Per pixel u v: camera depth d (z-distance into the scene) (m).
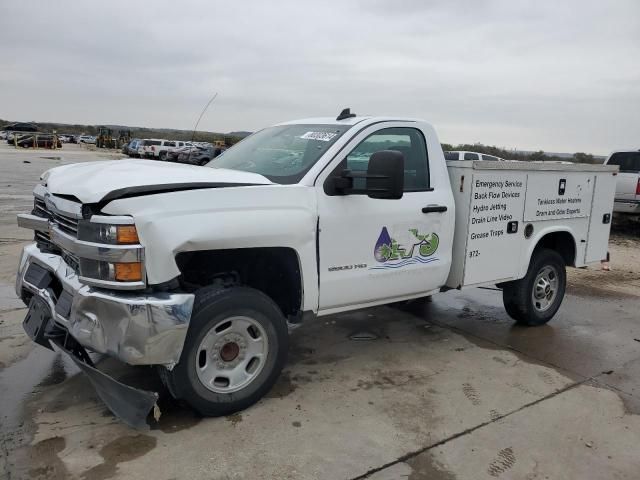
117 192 3.13
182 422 3.57
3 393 3.88
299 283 3.93
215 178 3.54
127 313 3.12
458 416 3.81
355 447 3.37
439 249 4.71
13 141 62.28
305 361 4.70
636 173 12.56
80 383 4.07
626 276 8.66
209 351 3.53
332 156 4.02
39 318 3.86
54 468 3.03
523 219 5.26
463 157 18.28
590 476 3.20
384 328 5.65
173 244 3.19
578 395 4.23
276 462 3.17
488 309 6.51
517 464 3.28
